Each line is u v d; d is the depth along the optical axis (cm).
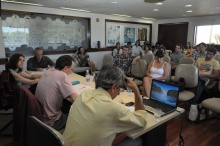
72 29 583
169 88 167
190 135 239
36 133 106
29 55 493
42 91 168
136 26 802
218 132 247
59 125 169
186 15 710
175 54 530
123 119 108
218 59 419
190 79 293
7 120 278
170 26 843
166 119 144
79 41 608
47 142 98
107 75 114
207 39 756
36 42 510
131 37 785
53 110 170
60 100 173
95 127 101
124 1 426
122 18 727
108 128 104
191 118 274
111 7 510
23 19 478
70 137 107
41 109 158
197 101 301
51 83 167
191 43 785
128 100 182
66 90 168
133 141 144
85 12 602
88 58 577
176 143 220
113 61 418
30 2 444
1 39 395
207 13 648
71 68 190
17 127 188
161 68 318
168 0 414
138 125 119
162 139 173
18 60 256
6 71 239
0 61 383
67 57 189
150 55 480
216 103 240
